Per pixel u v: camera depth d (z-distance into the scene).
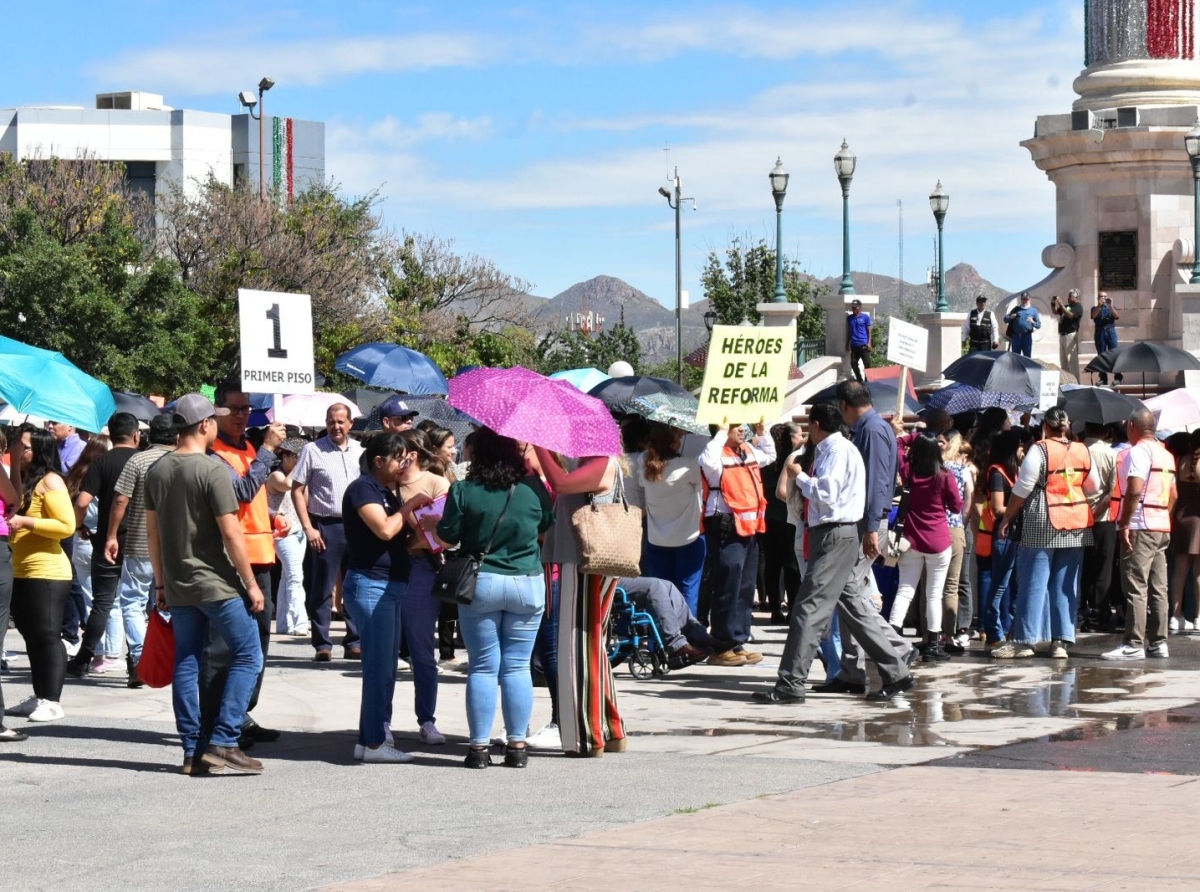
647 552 17.45
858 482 14.93
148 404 23.95
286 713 14.48
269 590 13.78
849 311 43.81
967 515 18.59
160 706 14.95
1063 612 18.23
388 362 23.03
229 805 10.40
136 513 15.88
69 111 116.00
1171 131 44.81
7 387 15.52
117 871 8.60
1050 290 46.72
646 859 8.66
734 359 16.27
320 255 75.38
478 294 85.62
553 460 12.06
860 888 7.91
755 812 9.88
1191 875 7.98
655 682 16.44
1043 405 22.33
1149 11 46.19
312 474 18.11
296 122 122.56
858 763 11.72
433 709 12.91
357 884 8.23
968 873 8.14
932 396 22.97
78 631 18.73
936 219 45.53
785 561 21.64
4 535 12.84
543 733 12.66
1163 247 45.78
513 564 11.62
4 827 9.73
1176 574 20.42
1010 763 11.61
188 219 75.81
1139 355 27.80
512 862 8.66
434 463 15.95
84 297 60.09
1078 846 8.69
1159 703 14.76
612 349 89.00
